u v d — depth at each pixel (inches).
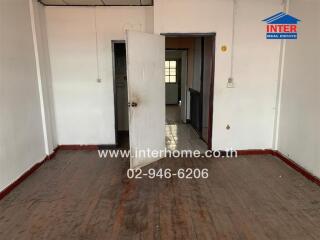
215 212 110.5
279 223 102.6
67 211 111.4
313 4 137.6
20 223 103.0
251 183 137.8
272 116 179.6
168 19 162.9
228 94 174.9
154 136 167.2
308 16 142.1
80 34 182.2
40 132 164.9
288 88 163.5
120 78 229.6
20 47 142.0
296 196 123.7
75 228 99.8
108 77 188.5
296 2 153.0
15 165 135.0
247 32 167.5
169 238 94.0
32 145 154.0
